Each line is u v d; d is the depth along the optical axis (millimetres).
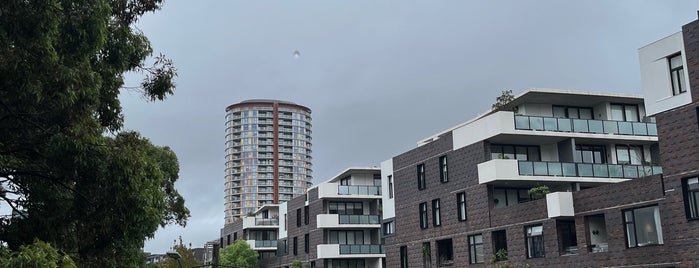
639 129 37219
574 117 39094
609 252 28406
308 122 174500
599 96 37219
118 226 11078
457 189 38469
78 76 9891
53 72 9406
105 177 10547
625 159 38219
